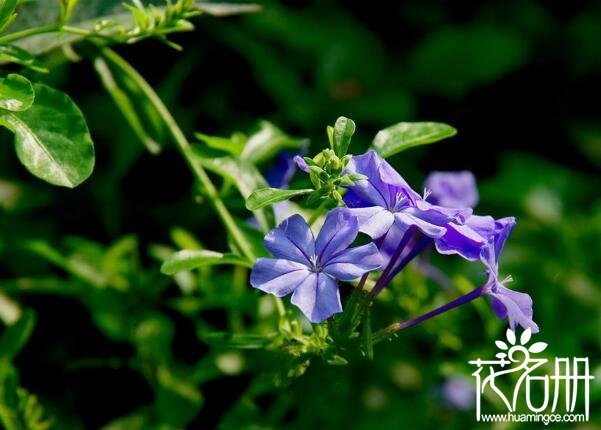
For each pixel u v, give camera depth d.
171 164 0.69
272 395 0.60
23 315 0.53
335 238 0.43
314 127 0.77
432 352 0.60
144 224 0.67
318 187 0.44
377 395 0.59
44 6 0.50
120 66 0.52
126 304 0.59
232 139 0.52
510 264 0.66
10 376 0.53
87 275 0.59
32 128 0.45
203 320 0.60
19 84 0.45
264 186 0.51
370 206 0.44
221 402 0.60
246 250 0.51
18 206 0.63
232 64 0.75
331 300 0.43
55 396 0.61
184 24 0.49
